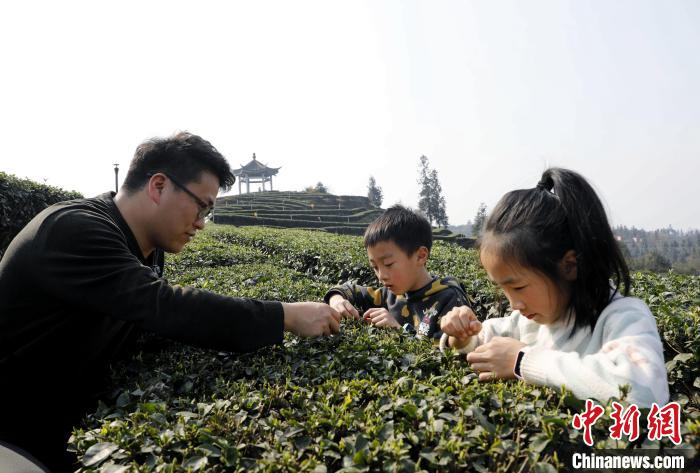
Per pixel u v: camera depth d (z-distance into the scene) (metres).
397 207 3.10
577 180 1.70
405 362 1.94
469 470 1.18
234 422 1.46
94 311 2.00
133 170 2.45
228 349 2.00
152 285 1.99
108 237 2.07
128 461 1.37
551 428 1.24
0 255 7.75
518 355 1.64
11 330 2.04
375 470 1.17
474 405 1.37
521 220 1.68
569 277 1.70
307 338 2.29
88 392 2.28
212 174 2.46
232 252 7.26
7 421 2.12
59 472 2.19
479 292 4.18
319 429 1.39
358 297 3.35
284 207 55.66
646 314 1.63
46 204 8.65
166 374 2.06
